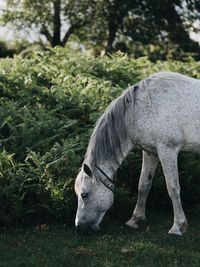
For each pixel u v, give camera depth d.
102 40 22.34
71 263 3.28
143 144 3.88
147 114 3.77
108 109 3.86
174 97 3.79
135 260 3.37
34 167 4.57
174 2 20.36
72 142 4.54
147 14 20.98
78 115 5.83
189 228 4.31
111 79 7.17
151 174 4.18
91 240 3.84
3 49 21.38
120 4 21.17
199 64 8.23
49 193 4.31
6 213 4.19
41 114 5.12
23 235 3.92
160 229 4.28
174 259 3.39
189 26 21.25
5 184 4.18
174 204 3.87
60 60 7.55
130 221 4.29
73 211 4.36
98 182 3.67
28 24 20.77
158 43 21.91
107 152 3.72
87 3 20.77
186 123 3.79
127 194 4.80
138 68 8.26
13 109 5.29
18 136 4.77
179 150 3.87
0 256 3.39
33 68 6.80
